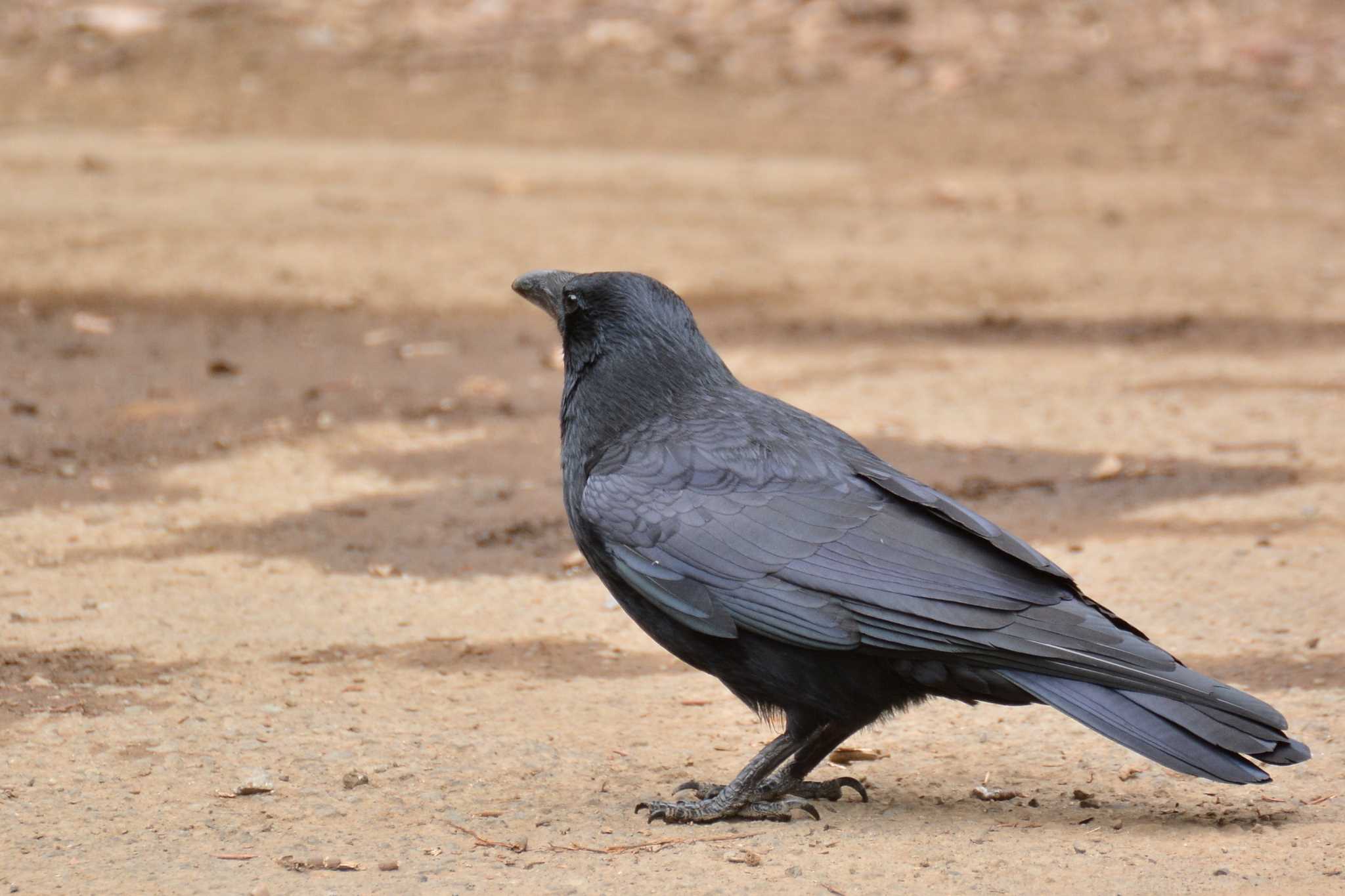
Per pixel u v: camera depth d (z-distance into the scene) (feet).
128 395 50.16
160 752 25.82
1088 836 22.31
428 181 82.33
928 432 47.44
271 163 85.30
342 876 20.99
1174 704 20.75
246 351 55.57
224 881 20.79
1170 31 115.14
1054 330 60.34
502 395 51.47
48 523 38.88
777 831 22.80
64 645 30.83
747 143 94.58
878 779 25.20
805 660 22.62
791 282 66.18
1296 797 23.75
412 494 41.98
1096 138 96.78
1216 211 81.30
